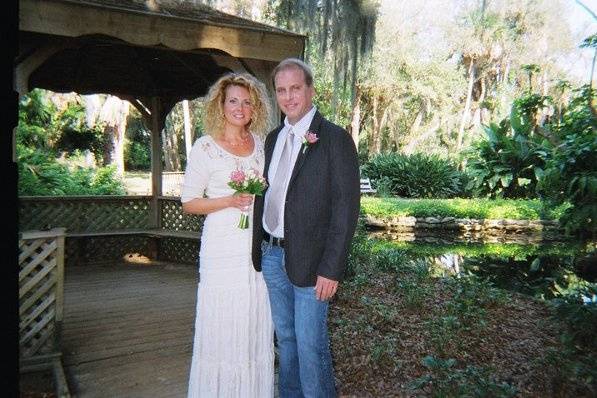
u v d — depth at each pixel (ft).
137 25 10.73
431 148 85.56
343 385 10.11
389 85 75.66
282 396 7.42
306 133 6.48
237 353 7.14
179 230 20.86
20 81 11.74
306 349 6.70
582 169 17.56
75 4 10.05
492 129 46.68
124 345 11.44
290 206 6.52
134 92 20.76
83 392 8.98
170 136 94.12
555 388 9.62
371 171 54.49
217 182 7.25
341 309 15.61
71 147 41.55
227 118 7.23
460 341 12.73
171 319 13.44
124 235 20.17
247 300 7.16
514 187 46.09
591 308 12.90
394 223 38.63
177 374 9.84
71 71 18.99
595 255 20.70
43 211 19.43
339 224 6.24
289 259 6.57
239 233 7.15
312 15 36.83
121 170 61.36
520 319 15.16
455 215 39.47
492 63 88.89
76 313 13.91
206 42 11.37
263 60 12.07
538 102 23.49
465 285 18.51
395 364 11.12
